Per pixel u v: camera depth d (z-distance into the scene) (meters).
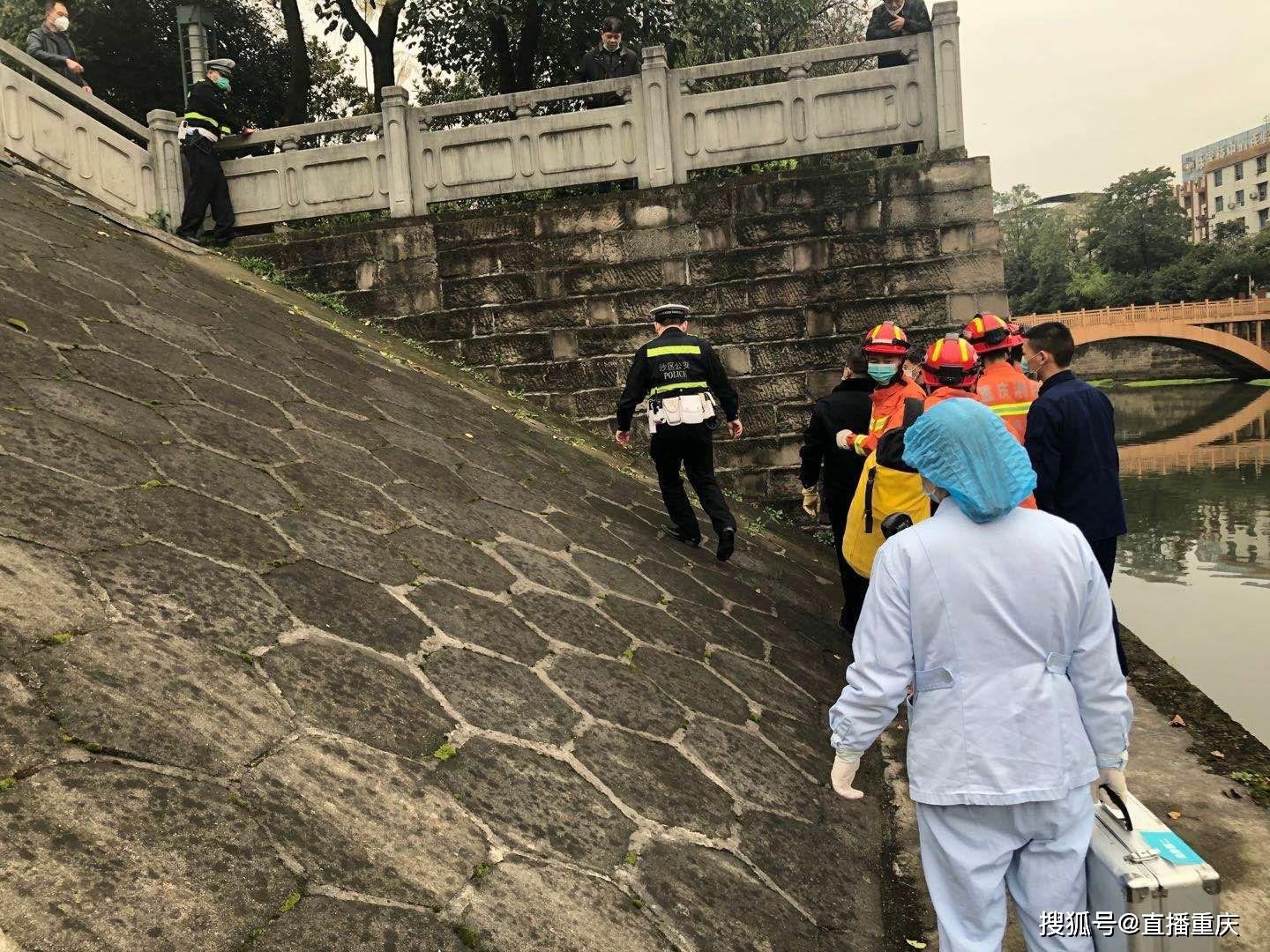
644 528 6.14
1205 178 106.88
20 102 8.38
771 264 8.42
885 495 4.21
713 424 5.87
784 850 2.98
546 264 8.80
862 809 3.53
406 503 4.36
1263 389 49.03
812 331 8.38
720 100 8.55
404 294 9.04
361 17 14.52
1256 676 7.04
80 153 8.92
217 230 9.37
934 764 2.01
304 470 4.16
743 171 10.40
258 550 3.22
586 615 4.05
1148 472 21.30
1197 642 8.11
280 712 2.46
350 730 2.52
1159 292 72.38
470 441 6.16
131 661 2.37
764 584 6.04
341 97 18.36
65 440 3.37
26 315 4.40
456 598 3.60
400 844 2.20
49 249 5.64
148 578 2.75
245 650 2.64
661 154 8.67
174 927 1.72
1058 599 1.97
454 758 2.62
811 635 5.39
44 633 2.33
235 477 3.73
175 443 3.78
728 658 4.38
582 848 2.50
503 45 14.19
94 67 15.32
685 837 2.78
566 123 8.84
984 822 1.98
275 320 6.92
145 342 4.82
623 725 3.24
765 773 3.41
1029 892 2.01
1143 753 4.11
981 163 8.09
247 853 1.96
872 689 2.03
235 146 9.56
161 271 6.52
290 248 9.19
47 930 1.61
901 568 2.03
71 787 1.92
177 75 15.98
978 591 1.97
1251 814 3.50
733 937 2.45
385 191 9.25
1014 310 85.69
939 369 4.01
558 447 7.46
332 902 1.94
